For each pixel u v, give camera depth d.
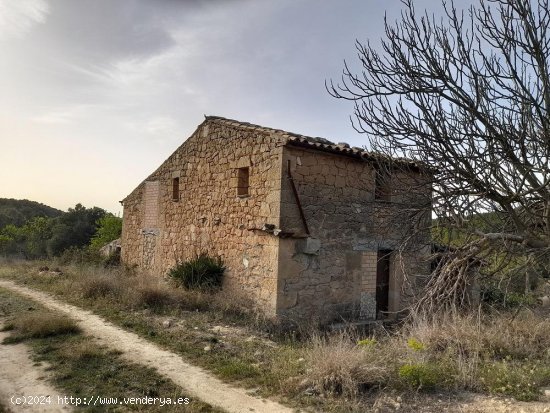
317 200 9.54
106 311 8.73
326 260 9.62
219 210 11.13
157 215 14.28
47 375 5.35
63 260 17.72
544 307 9.19
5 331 7.19
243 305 9.69
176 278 11.08
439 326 7.02
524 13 4.54
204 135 12.12
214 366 5.91
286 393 4.98
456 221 5.25
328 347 5.80
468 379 5.32
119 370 5.60
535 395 5.02
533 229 5.55
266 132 9.54
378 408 4.56
